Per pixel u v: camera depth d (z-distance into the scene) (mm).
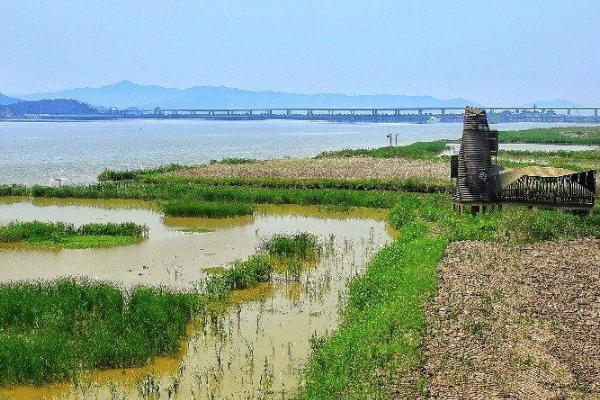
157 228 47125
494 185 46906
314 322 26453
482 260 31656
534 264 30750
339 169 78375
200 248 40250
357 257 37844
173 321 24859
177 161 115250
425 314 23625
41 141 179625
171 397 19906
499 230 38406
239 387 20531
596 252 33406
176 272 34312
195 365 22312
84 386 20797
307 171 76500
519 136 160625
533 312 24000
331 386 18469
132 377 21484
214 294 29297
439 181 66062
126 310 26078
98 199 62344
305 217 52938
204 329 25453
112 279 32969
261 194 60094
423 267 29797
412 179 67562
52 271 34719
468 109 47531
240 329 25656
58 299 26266
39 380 20719
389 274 29547
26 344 21859
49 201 61688
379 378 18719
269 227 47906
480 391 17859
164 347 23188
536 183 45969
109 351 22141
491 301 25172
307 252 37875
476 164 47000
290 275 33500
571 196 45031
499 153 103562
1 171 92562
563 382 18406
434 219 46031
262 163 88125
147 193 62219
